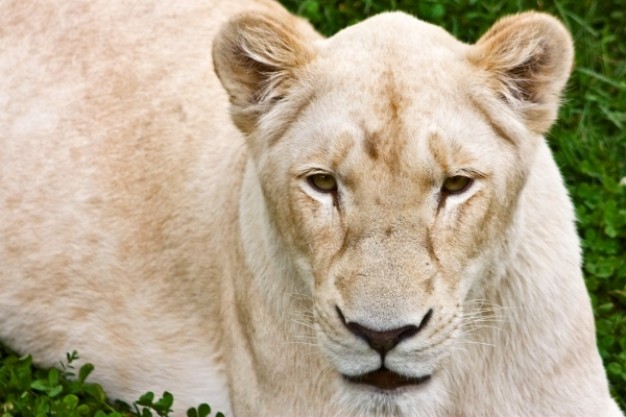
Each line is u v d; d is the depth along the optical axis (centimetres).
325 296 898
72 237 1227
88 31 1256
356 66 923
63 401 1148
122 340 1216
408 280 871
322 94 924
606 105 1495
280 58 954
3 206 1251
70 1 1274
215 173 1147
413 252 879
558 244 1032
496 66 932
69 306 1237
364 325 870
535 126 958
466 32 1543
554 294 1025
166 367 1198
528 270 1008
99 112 1226
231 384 1136
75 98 1238
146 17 1252
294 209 924
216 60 973
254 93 980
